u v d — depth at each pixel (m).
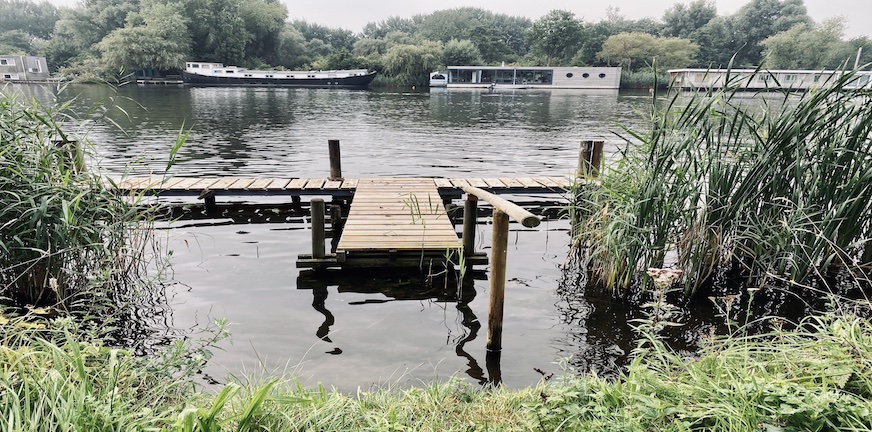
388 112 19.88
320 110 20.22
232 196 7.34
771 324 3.50
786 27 58.06
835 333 2.12
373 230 4.98
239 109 19.94
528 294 4.09
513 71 44.56
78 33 46.59
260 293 4.07
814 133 3.77
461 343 3.35
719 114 3.72
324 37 75.75
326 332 3.45
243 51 51.78
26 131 3.54
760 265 4.12
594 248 4.58
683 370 2.26
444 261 4.60
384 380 2.89
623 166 4.19
